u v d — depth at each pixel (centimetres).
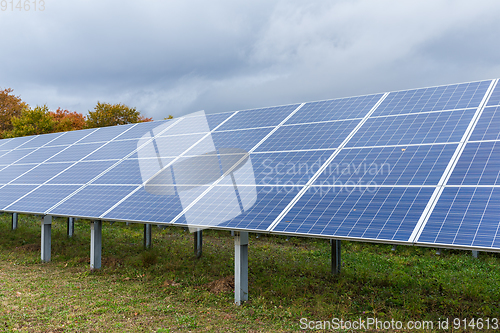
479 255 1817
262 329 920
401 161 1053
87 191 1488
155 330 908
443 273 1441
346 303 1102
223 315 1006
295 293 1184
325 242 2194
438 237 768
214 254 1805
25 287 1236
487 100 1192
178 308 1059
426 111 1251
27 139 2522
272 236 2391
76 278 1346
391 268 1543
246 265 1094
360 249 2012
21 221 2761
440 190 900
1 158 2252
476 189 863
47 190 1616
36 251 1775
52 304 1077
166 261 1591
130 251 1852
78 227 2586
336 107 1512
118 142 1912
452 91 1323
